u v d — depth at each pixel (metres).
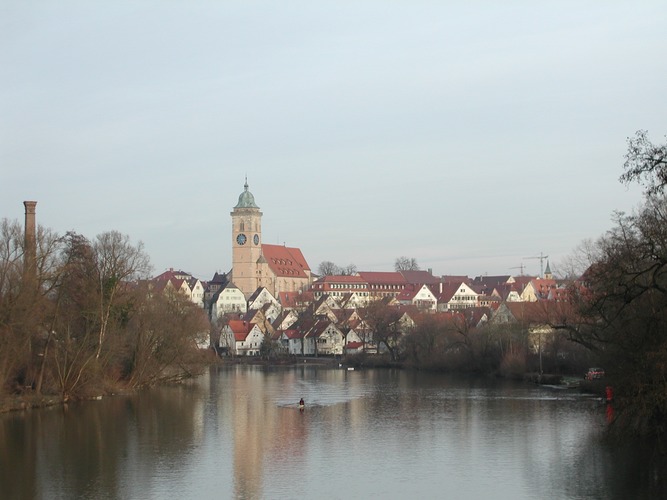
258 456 92.50
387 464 87.38
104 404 138.75
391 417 123.06
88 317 142.75
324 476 82.06
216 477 82.12
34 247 124.81
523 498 72.19
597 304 90.50
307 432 109.38
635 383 79.25
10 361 124.88
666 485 74.94
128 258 154.38
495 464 86.06
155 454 93.81
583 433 103.75
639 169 68.50
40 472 84.62
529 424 112.38
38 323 126.62
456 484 77.81
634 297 80.12
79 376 142.12
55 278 129.62
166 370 190.12
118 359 160.88
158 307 169.12
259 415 126.50
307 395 158.38
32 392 135.38
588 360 173.75
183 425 115.44
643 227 82.50
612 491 73.31
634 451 88.88
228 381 198.50
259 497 74.44
